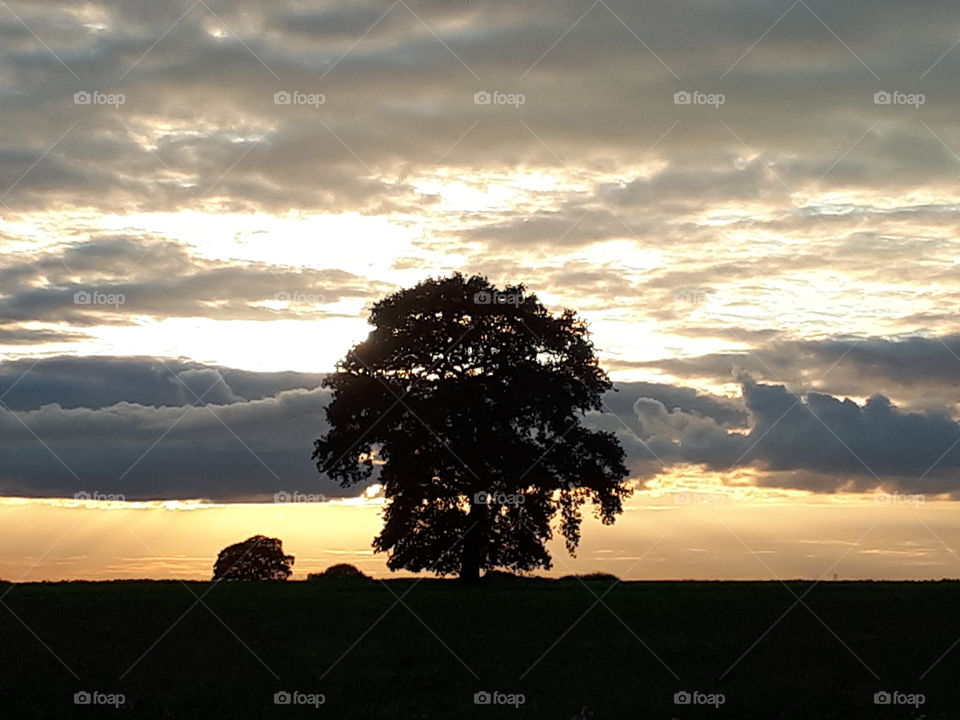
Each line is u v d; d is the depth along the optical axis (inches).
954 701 1026.7
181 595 1947.6
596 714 973.2
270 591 2073.1
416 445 2383.1
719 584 2354.8
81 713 994.7
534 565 2402.8
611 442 2461.9
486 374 2448.3
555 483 2383.1
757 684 1099.9
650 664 1215.6
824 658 1252.5
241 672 1173.7
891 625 1524.4
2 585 2310.5
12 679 1139.9
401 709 999.0
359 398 2400.3
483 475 2374.5
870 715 975.0
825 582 2395.4
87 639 1387.8
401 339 2411.4
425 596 1961.1
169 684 1115.9
